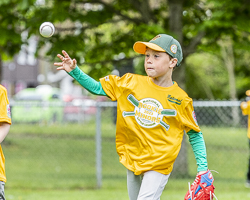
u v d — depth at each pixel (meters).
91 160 25.80
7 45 22.56
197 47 23.44
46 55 21.05
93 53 24.47
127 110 8.77
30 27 20.70
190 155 27.38
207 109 35.09
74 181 20.47
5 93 8.59
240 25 19.22
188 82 58.25
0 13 20.41
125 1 23.69
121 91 8.81
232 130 32.56
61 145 28.91
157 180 8.55
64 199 15.73
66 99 49.19
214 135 32.44
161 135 8.61
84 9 22.31
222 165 25.42
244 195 16.95
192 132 8.97
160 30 19.19
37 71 75.62
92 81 8.75
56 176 21.64
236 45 22.94
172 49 8.58
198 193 8.62
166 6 25.59
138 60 48.53
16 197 16.16
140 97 8.71
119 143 8.99
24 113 29.25
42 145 28.97
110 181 20.64
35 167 23.83
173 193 17.67
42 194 17.09
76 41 21.02
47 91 51.53
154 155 8.52
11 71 74.69
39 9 20.84
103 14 21.58
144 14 21.89
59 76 74.31
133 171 8.71
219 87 63.81
